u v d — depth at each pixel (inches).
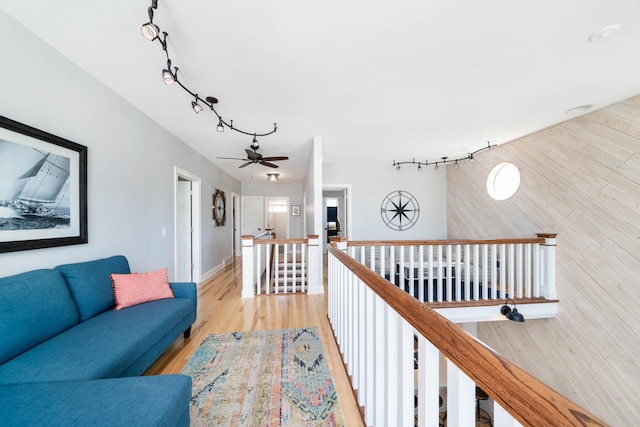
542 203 136.2
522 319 108.3
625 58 76.4
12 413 36.9
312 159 165.8
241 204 314.0
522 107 109.9
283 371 72.8
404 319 35.9
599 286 108.9
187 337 92.5
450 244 120.4
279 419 55.9
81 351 54.2
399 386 38.2
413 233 230.8
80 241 79.7
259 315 113.3
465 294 120.9
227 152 178.7
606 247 106.8
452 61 78.0
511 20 61.8
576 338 117.1
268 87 92.5
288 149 175.3
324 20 61.6
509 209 159.2
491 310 121.0
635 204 98.3
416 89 94.6
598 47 71.4
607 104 105.7
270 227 327.9
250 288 139.1
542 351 131.0
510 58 76.6
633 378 98.0
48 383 44.1
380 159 212.4
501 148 166.2
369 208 228.4
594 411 110.0
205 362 77.1
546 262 128.3
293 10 58.6
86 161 82.3
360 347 57.2
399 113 115.7
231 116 117.8
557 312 125.1
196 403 60.5
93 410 37.9
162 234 130.0
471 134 143.9
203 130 135.9
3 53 60.3
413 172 231.1
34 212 66.2
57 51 73.3
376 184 229.0
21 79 64.1
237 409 58.7
